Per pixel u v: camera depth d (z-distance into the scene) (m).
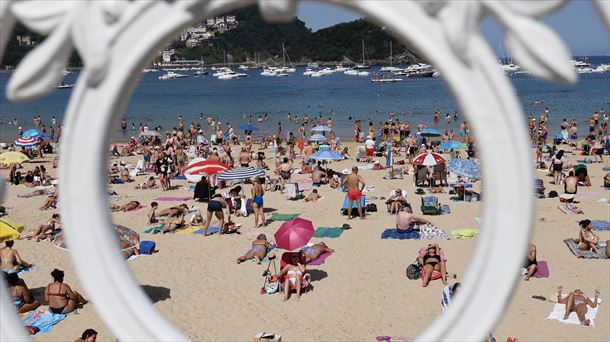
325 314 10.84
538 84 104.81
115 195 22.00
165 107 77.12
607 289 11.59
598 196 19.92
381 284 12.14
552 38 2.26
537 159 26.95
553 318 10.34
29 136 33.62
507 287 2.37
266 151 33.28
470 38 2.28
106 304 2.59
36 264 13.69
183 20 2.43
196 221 17.00
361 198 17.53
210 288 12.13
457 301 2.45
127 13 2.45
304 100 85.19
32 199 21.66
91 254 2.58
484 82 2.30
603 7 2.28
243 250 14.60
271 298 11.56
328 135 43.12
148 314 2.60
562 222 16.62
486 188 2.37
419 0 2.28
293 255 11.76
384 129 39.59
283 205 19.75
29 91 2.53
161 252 14.51
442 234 15.20
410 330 10.12
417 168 21.95
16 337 2.63
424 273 12.08
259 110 70.25
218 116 63.78
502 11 2.28
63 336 10.06
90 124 2.51
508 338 9.23
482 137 2.33
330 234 15.77
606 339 9.60
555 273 12.48
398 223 15.59
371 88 110.38
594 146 29.47
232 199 18.45
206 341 9.92
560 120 51.25
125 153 34.34
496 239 2.37
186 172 20.23
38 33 2.57
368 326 10.34
